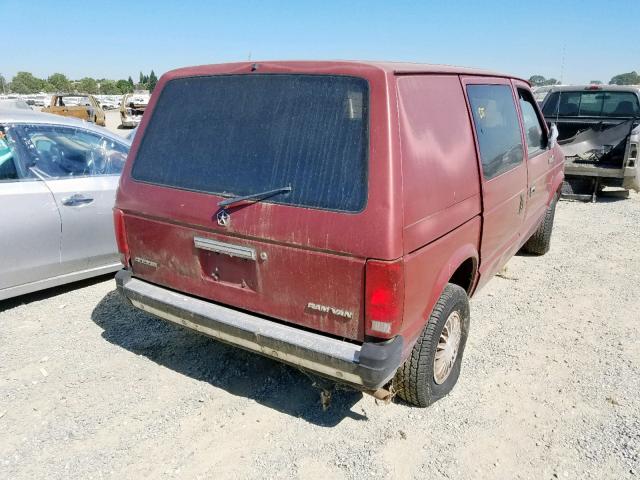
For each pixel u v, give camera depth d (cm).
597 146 902
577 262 592
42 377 351
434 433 301
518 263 588
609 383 349
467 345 399
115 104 5600
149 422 309
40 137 457
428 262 271
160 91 325
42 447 288
